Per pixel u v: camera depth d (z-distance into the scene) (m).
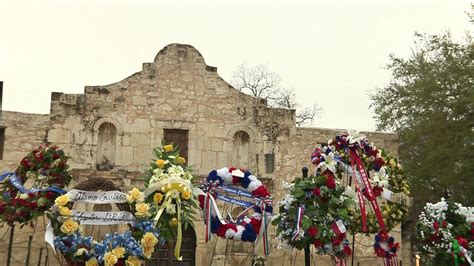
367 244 25.17
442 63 31.52
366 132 26.45
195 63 25.30
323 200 13.04
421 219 13.84
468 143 29.22
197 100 25.00
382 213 16.03
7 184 13.45
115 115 24.08
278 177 25.05
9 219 12.77
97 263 12.10
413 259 26.45
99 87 24.11
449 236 13.27
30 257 22.09
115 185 23.55
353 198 13.64
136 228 12.50
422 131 30.61
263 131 25.36
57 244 12.11
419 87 31.05
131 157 23.91
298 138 25.59
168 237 12.89
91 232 21.31
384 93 37.12
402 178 16.03
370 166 15.66
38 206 12.75
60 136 23.39
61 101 23.67
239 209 23.58
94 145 23.62
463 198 33.28
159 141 24.28
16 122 23.16
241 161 25.08
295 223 13.02
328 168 14.14
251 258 23.27
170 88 24.83
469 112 29.20
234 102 25.33
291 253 24.27
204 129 24.80
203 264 23.34
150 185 12.93
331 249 13.02
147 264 23.09
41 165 13.77
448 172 29.11
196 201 13.38
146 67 24.75
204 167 24.42
